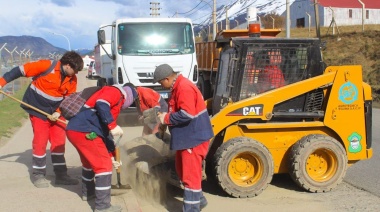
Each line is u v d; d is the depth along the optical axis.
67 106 5.46
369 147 7.17
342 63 28.42
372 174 8.08
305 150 6.73
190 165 5.49
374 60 28.08
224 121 6.73
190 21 13.91
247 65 7.00
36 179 6.62
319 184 6.85
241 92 7.02
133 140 6.78
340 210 6.16
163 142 6.57
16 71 6.36
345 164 6.93
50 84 6.42
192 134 5.44
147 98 6.76
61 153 6.70
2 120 14.48
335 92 6.94
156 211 6.11
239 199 6.61
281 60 7.06
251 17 22.42
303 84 6.88
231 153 6.46
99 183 5.47
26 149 9.81
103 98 5.33
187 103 5.32
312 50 7.08
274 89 6.99
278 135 6.95
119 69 13.55
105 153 5.53
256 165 6.66
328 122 6.97
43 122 6.57
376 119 15.17
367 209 6.20
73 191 6.39
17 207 5.68
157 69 5.51
